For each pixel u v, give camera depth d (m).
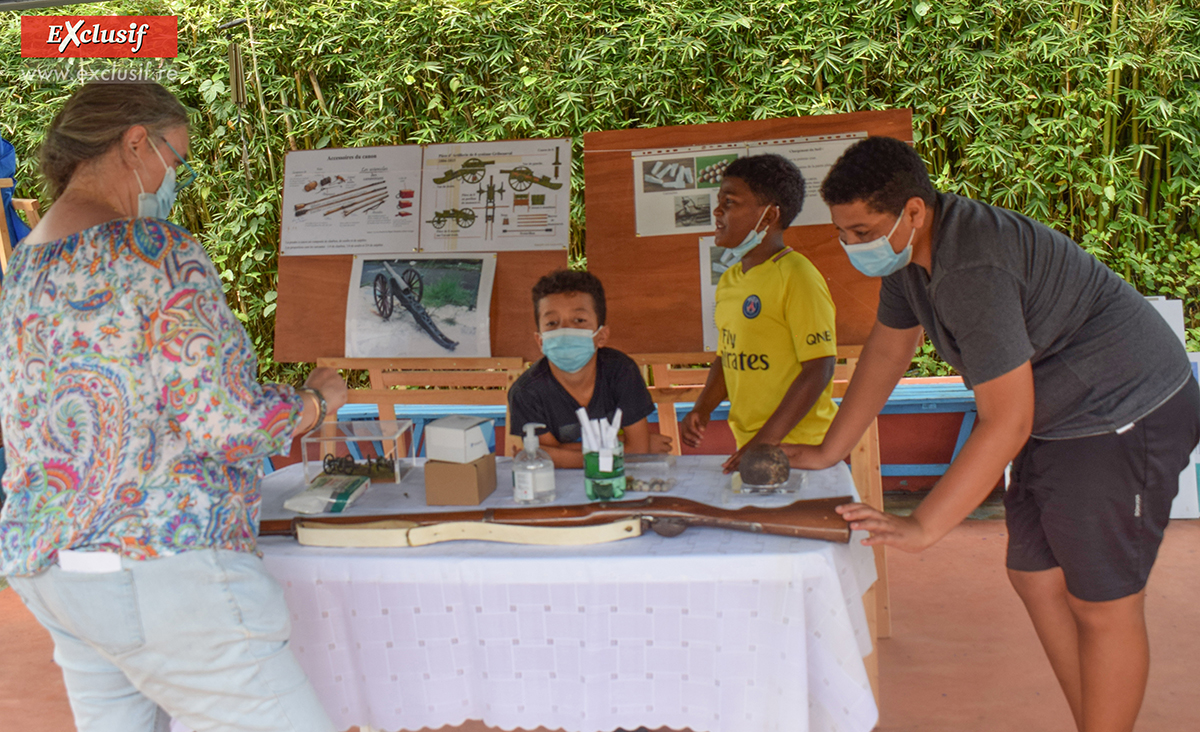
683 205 2.96
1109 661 1.72
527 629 1.53
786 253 2.31
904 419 4.12
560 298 2.04
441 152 3.17
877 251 1.63
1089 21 3.98
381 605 1.56
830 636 1.43
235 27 4.36
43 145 1.35
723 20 4.03
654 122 4.28
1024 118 4.16
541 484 1.65
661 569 1.44
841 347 2.79
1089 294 1.63
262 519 1.66
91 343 1.23
